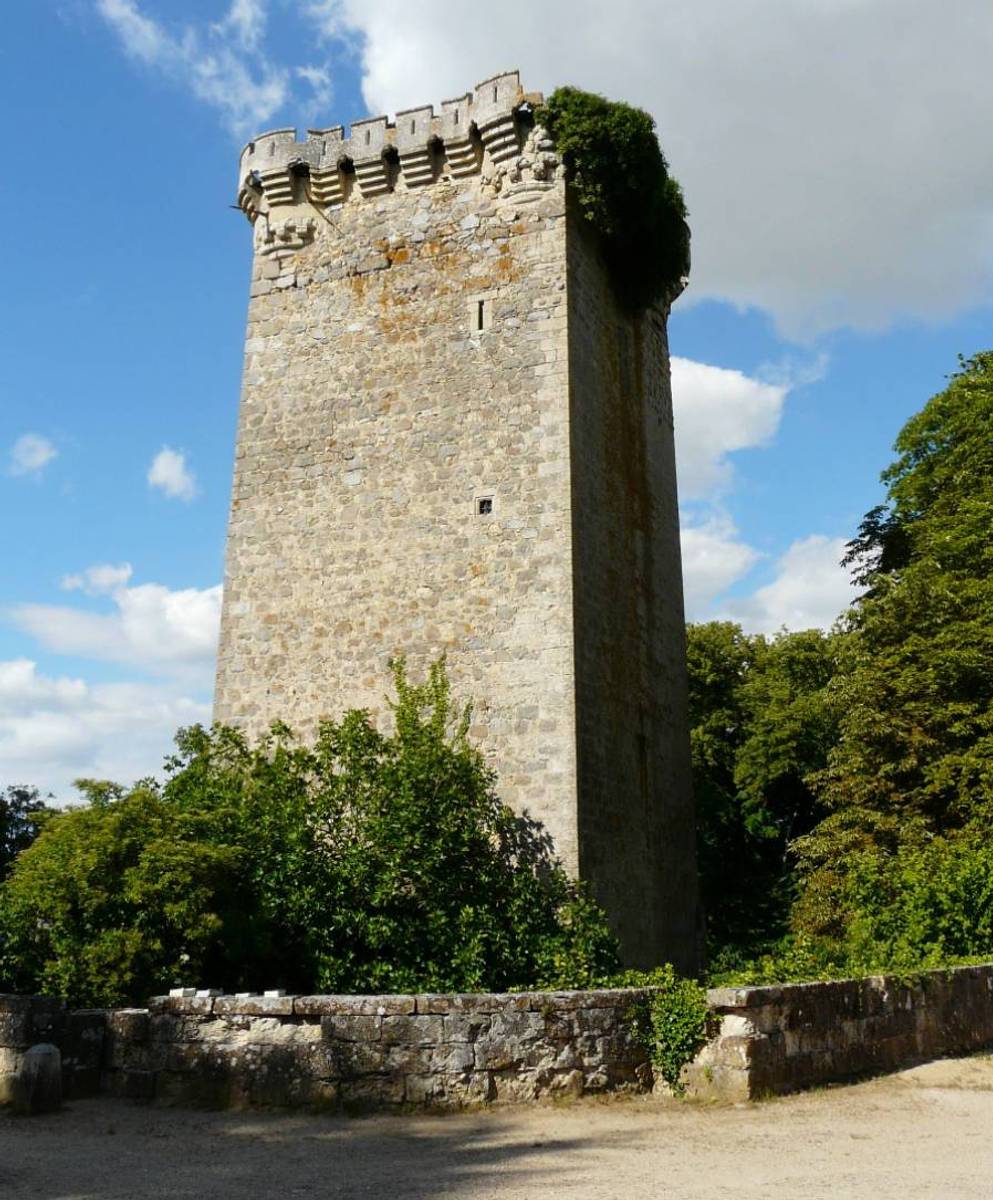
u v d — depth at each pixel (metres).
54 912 14.05
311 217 23.42
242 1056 10.72
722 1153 8.47
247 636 21.20
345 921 15.71
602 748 19.33
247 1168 8.28
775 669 39.50
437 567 20.09
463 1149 8.79
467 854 16.95
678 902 22.02
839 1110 10.10
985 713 22.00
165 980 13.90
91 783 15.27
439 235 22.09
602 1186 7.45
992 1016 14.84
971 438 27.30
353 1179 7.85
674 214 23.30
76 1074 11.15
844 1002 12.05
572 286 21.05
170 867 13.98
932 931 16.64
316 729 20.11
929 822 21.58
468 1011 10.46
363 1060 10.41
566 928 16.56
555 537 19.34
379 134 23.02
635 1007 10.99
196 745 17.72
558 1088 10.41
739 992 10.71
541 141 21.52
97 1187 7.75
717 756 39.72
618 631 20.98
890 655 23.86
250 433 22.52
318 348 22.52
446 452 20.69
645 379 24.61
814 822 38.38
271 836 16.03
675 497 25.58
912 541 29.39
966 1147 8.66
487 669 19.14
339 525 21.16
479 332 21.12
